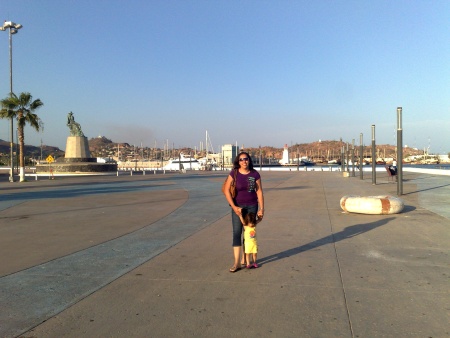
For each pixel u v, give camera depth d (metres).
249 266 6.55
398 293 5.25
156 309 4.80
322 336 4.04
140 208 15.08
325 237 9.05
